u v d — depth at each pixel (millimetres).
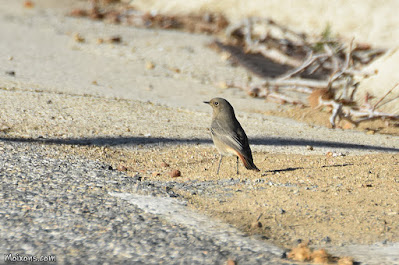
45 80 19391
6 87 16953
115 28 33875
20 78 19016
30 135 12305
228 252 6781
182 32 35094
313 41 30922
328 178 10406
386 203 8852
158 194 8922
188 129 14883
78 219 7547
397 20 31188
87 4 41062
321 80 26312
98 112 15414
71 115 14648
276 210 8398
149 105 17438
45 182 9070
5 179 9039
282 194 9227
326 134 16219
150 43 30656
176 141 13422
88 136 12891
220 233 7414
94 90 18703
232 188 9578
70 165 10312
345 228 7812
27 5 38875
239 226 7734
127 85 21312
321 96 19344
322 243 7289
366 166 11461
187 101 19500
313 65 27156
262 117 18031
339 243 7309
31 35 29625
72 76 21359
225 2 37281
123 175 10039
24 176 9289
